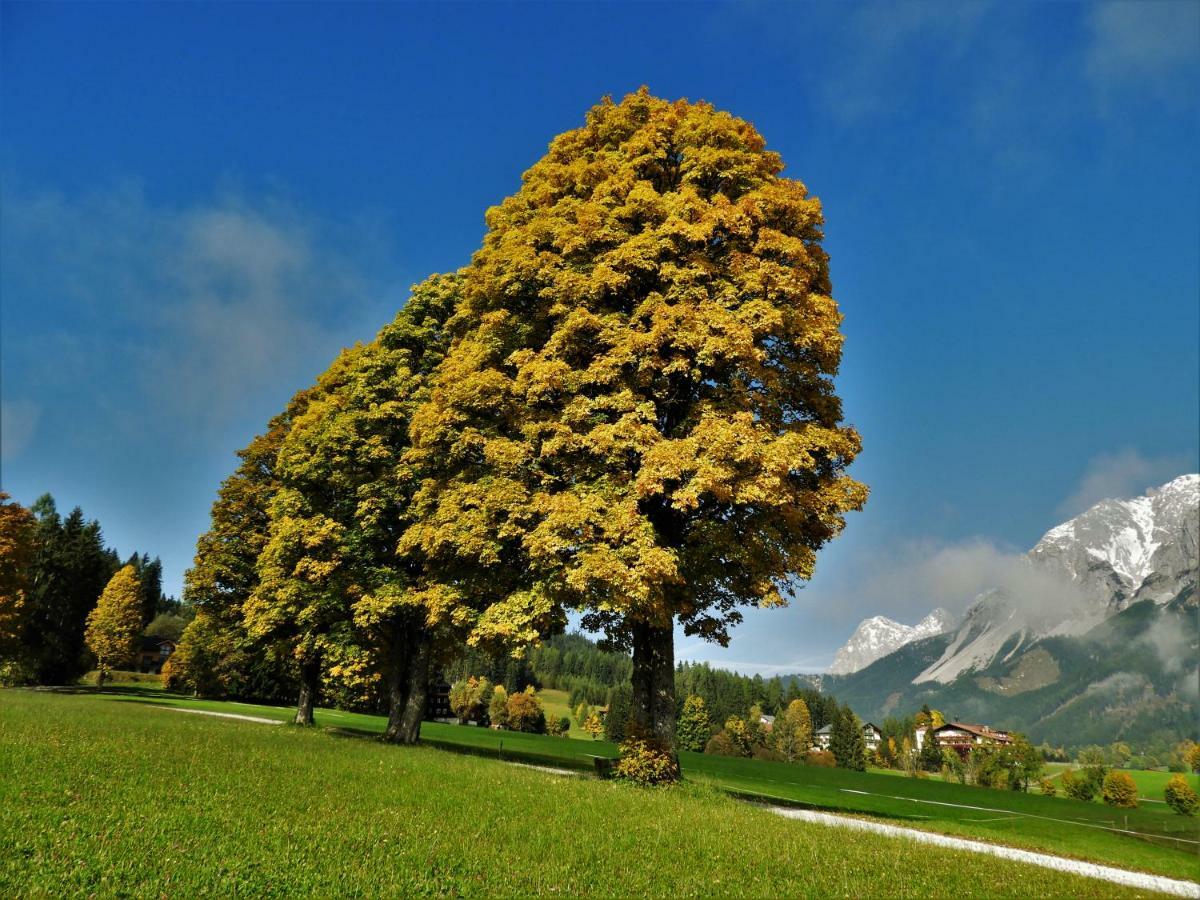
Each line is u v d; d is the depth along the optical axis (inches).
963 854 487.8
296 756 650.2
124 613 3127.5
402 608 999.6
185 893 283.1
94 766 505.4
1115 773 2738.7
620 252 747.4
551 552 666.8
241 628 1553.9
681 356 721.6
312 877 307.7
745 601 774.5
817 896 348.8
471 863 348.5
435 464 872.3
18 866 295.0
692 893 339.6
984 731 6594.5
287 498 1162.0
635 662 751.7
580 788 600.1
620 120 875.4
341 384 1334.9
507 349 836.0
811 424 742.5
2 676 2780.5
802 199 808.9
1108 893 413.7
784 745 4803.2
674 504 641.6
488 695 4746.6
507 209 908.0
